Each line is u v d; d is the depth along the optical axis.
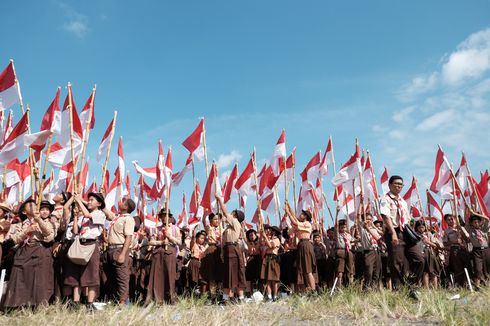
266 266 11.06
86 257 7.98
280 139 13.13
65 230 8.84
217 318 6.25
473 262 11.04
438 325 5.60
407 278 8.29
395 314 6.31
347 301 7.26
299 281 10.79
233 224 10.26
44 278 7.79
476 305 6.63
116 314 6.39
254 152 12.95
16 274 7.66
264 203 14.12
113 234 9.05
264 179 14.26
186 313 7.02
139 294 11.26
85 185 13.29
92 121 10.77
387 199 8.30
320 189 14.63
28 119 8.78
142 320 6.22
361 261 13.04
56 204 9.35
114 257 8.90
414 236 8.16
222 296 10.50
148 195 14.05
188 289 12.45
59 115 9.46
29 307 7.46
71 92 9.23
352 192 13.22
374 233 11.98
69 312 7.14
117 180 12.47
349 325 5.91
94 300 8.98
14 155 8.65
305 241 10.96
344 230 13.13
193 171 12.23
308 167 14.61
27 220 8.59
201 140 12.35
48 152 8.34
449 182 13.45
